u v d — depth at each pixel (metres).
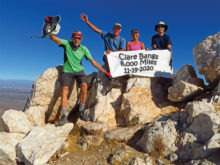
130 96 7.09
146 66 8.10
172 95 6.82
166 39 8.52
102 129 6.06
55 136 5.67
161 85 7.99
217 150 3.93
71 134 6.41
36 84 7.04
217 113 4.82
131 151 4.91
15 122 5.90
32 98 6.99
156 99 7.29
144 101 7.00
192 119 4.83
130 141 5.46
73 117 7.64
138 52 8.12
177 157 4.32
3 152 5.10
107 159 4.68
